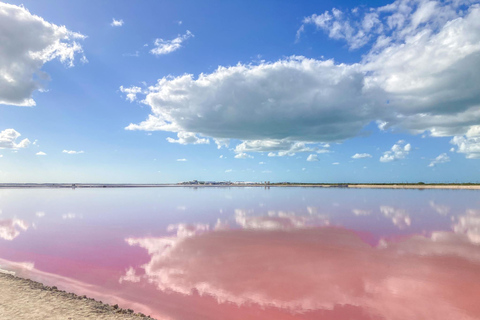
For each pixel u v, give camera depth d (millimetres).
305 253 15398
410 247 16734
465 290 10414
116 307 8664
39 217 29797
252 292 10414
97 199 58938
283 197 63969
